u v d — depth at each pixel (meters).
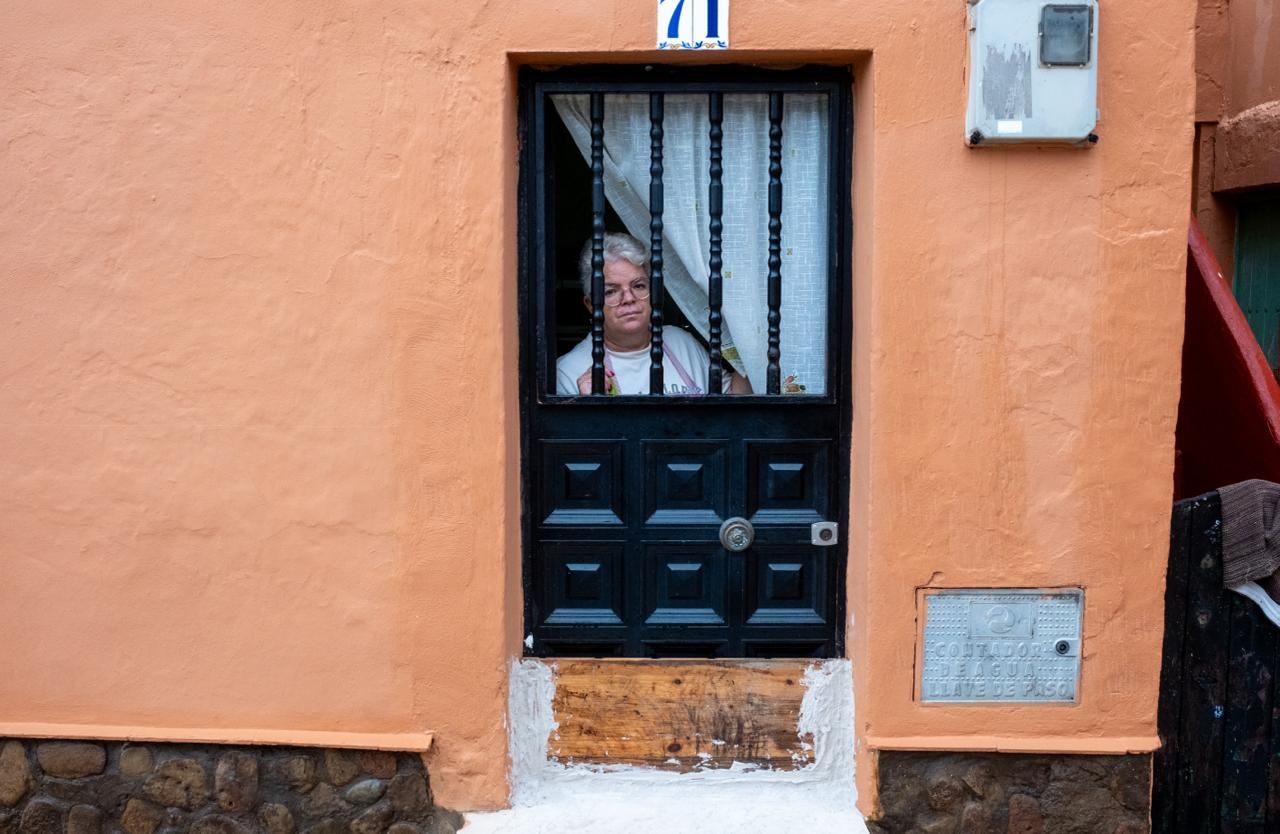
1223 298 3.87
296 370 3.19
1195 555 3.26
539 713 3.36
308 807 3.29
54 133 3.16
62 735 3.27
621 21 3.07
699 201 3.36
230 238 3.17
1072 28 2.97
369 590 3.23
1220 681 3.29
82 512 3.25
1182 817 3.33
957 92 3.06
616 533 3.38
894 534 3.17
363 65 3.11
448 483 3.19
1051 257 3.10
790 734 3.35
